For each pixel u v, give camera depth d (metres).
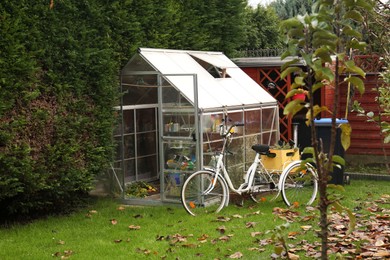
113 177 9.89
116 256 6.36
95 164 8.88
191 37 11.60
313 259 5.99
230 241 6.86
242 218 8.12
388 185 11.03
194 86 9.02
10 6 7.55
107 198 9.91
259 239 6.89
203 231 7.39
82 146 8.61
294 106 3.18
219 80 10.47
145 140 11.17
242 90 10.72
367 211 8.36
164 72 9.46
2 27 7.41
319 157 3.23
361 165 13.03
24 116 7.67
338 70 3.10
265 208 8.88
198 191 8.92
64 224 8.07
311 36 2.99
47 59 8.06
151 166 11.36
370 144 12.89
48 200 8.48
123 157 9.84
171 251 6.48
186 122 9.12
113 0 9.47
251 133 10.39
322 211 3.29
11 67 7.48
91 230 7.66
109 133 9.12
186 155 9.16
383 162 12.86
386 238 6.49
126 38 9.76
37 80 7.89
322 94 12.73
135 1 9.98
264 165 9.33
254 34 18.84
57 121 8.12
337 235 6.80
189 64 10.40
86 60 8.64
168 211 8.83
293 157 9.40
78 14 8.66
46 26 8.12
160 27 10.69
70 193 9.02
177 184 9.25
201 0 11.96
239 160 10.01
